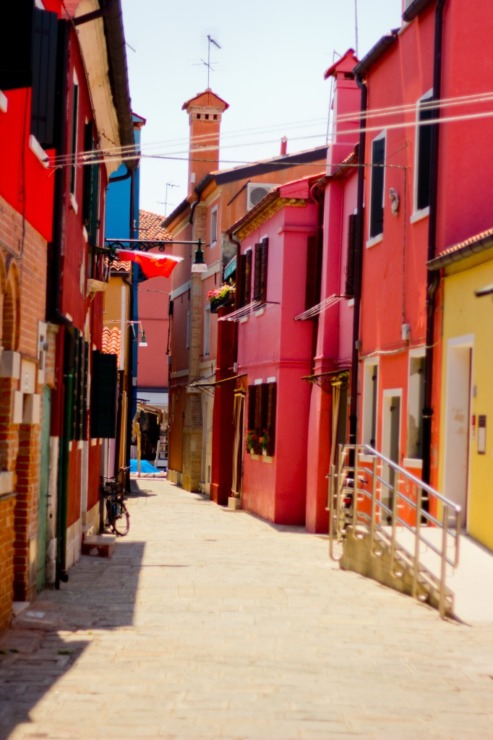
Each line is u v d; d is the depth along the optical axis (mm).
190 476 41031
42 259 12508
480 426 14133
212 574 15375
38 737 6641
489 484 13719
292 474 27203
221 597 12961
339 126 24422
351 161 22312
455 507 11414
